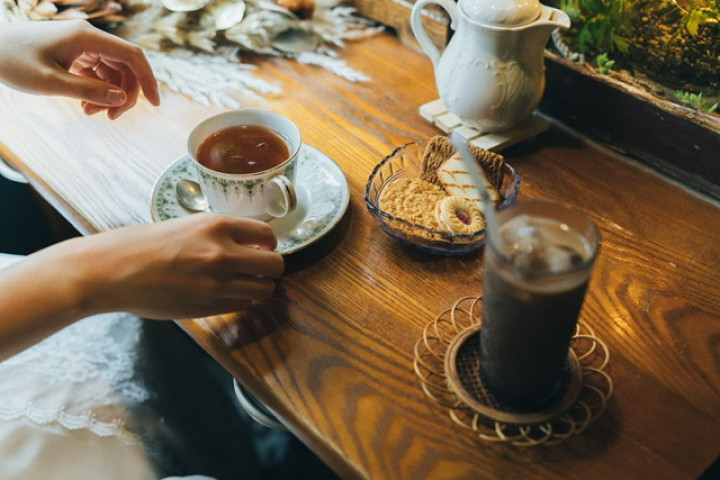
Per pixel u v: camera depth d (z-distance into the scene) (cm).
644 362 62
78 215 76
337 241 72
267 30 98
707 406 59
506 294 52
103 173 80
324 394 60
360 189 78
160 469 74
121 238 63
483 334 56
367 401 60
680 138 77
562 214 54
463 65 79
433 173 75
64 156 83
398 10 98
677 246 72
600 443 57
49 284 60
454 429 58
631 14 79
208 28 98
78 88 75
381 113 89
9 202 109
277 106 90
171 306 62
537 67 79
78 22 78
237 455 88
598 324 65
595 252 51
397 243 72
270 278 66
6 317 58
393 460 56
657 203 77
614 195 78
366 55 99
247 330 65
